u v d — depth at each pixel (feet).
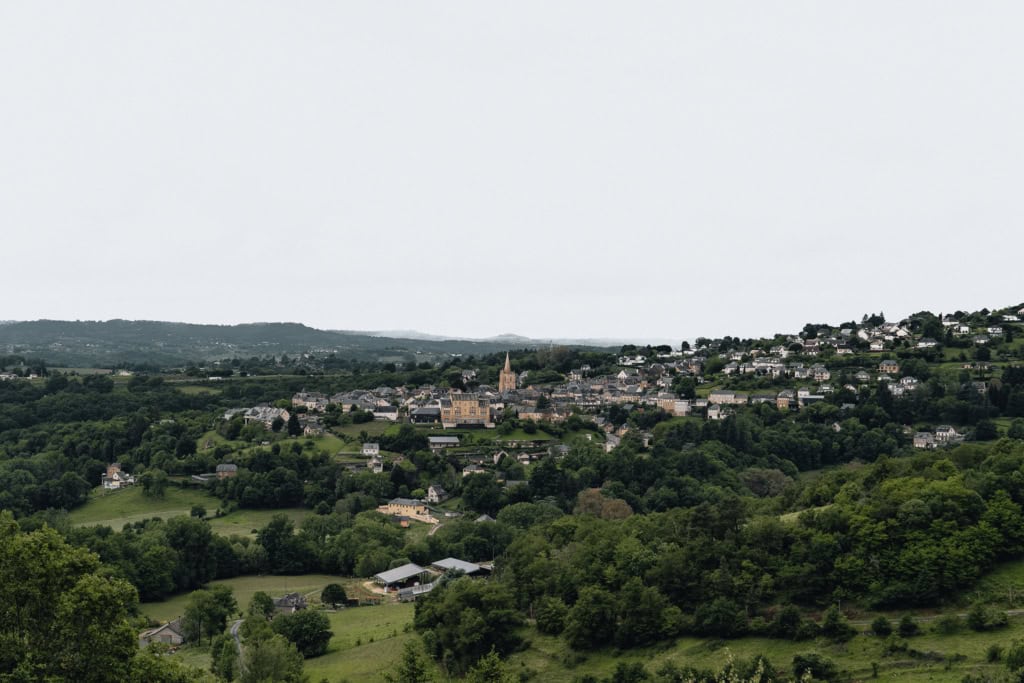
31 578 227.40
